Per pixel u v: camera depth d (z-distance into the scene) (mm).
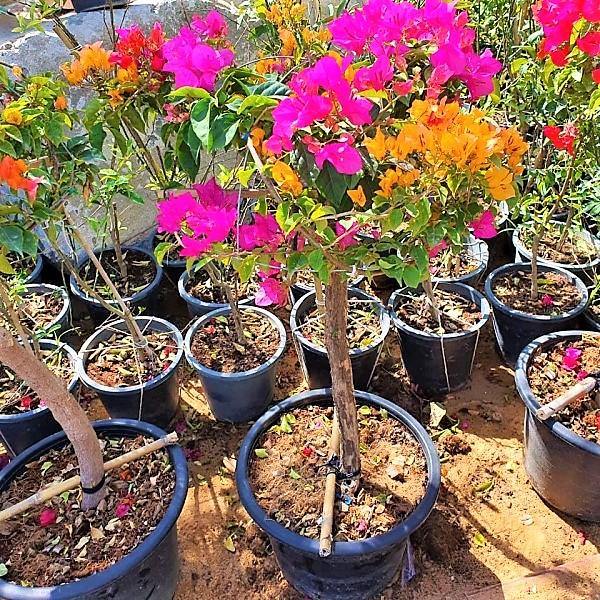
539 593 1718
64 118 1442
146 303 2564
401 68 1048
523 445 2125
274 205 1497
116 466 1650
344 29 1105
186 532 1923
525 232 2676
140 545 1473
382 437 1797
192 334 2268
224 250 1164
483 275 2883
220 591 1772
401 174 1008
